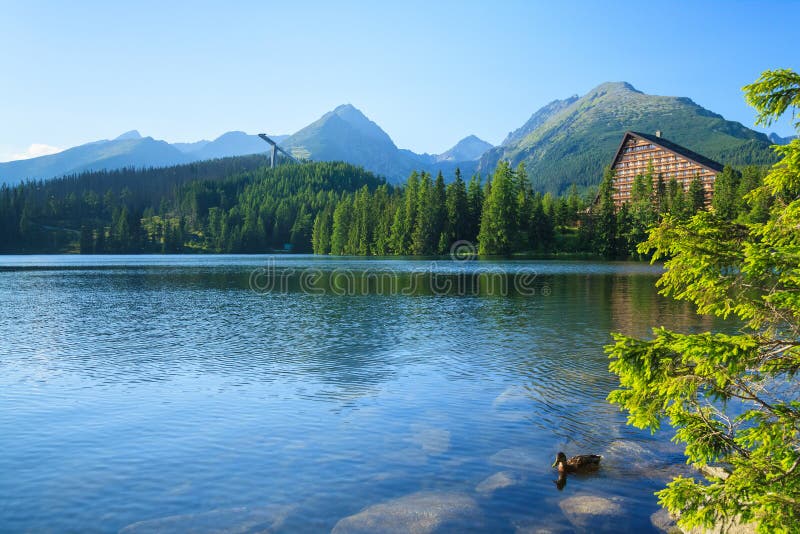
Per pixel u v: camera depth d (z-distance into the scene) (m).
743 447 7.93
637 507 10.35
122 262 138.50
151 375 20.80
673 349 7.37
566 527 9.65
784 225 7.52
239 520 9.99
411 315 37.66
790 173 7.41
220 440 13.94
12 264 126.75
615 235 134.00
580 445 13.43
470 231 155.50
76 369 21.84
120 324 34.16
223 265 118.12
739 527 8.78
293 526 9.75
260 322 34.78
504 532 9.48
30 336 29.83
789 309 7.43
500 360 22.98
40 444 13.74
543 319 34.81
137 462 12.60
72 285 65.44
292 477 11.75
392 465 12.34
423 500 10.57
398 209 164.25
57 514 10.27
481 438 13.94
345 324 33.66
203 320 35.72
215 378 20.28
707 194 162.88
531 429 14.56
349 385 19.14
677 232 8.17
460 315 37.31
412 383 19.33
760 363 7.32
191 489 11.24
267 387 18.95
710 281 7.93
